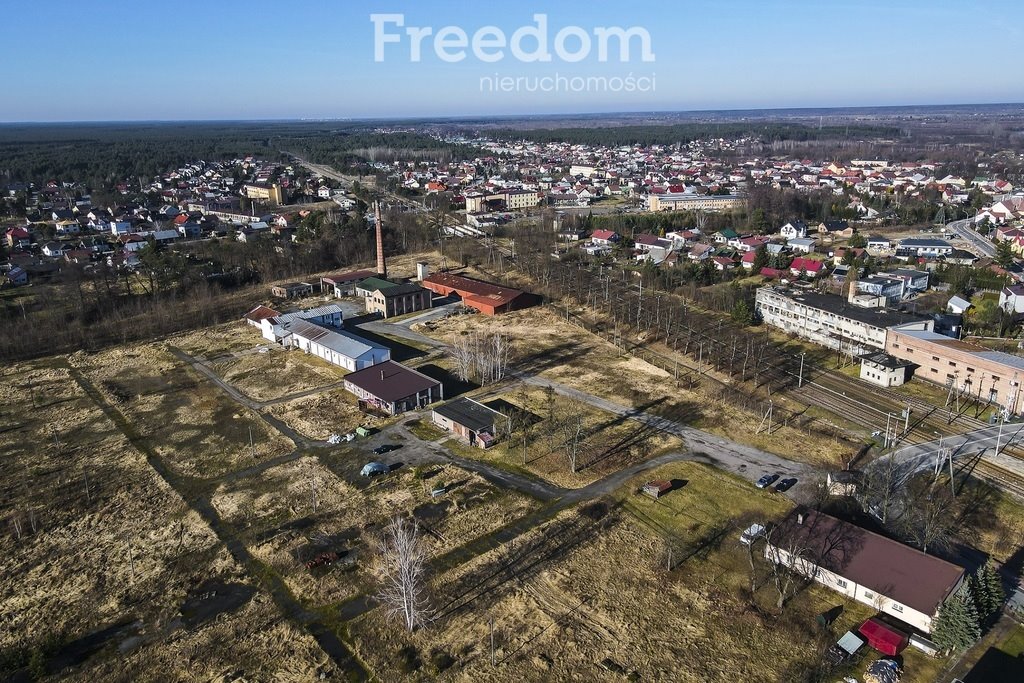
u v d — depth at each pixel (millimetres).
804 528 46281
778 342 88188
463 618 41156
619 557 46469
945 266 114000
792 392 72875
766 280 114625
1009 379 67125
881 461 57906
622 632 39906
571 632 39875
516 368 80500
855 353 81438
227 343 91062
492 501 53188
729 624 40375
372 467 57375
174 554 47625
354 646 39156
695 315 98812
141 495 55031
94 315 100438
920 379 75875
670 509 51844
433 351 87062
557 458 59656
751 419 66562
